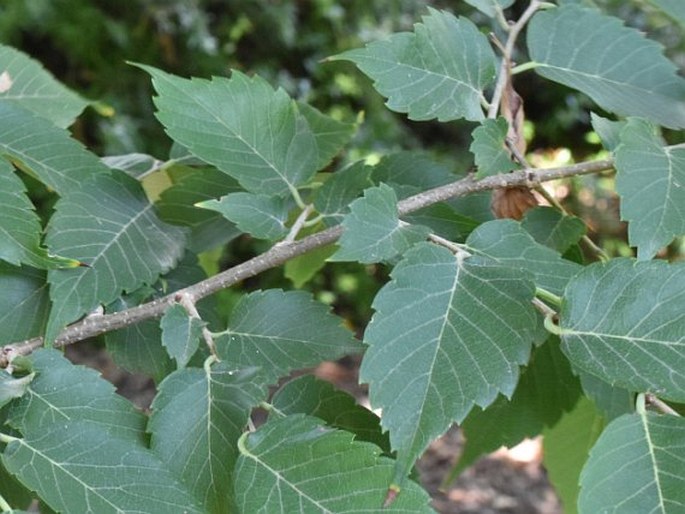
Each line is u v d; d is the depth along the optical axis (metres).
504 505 1.99
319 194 0.49
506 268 0.40
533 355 0.52
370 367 0.38
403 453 0.37
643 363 0.38
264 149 0.50
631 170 0.42
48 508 0.47
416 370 0.38
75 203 0.50
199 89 0.49
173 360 0.49
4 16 2.39
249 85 0.50
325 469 0.38
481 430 0.55
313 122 0.58
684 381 0.37
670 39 2.09
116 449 0.39
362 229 0.42
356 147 2.53
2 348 0.44
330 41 2.66
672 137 1.29
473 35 0.50
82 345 2.42
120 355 0.49
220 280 0.45
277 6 2.62
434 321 0.39
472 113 0.48
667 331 0.38
